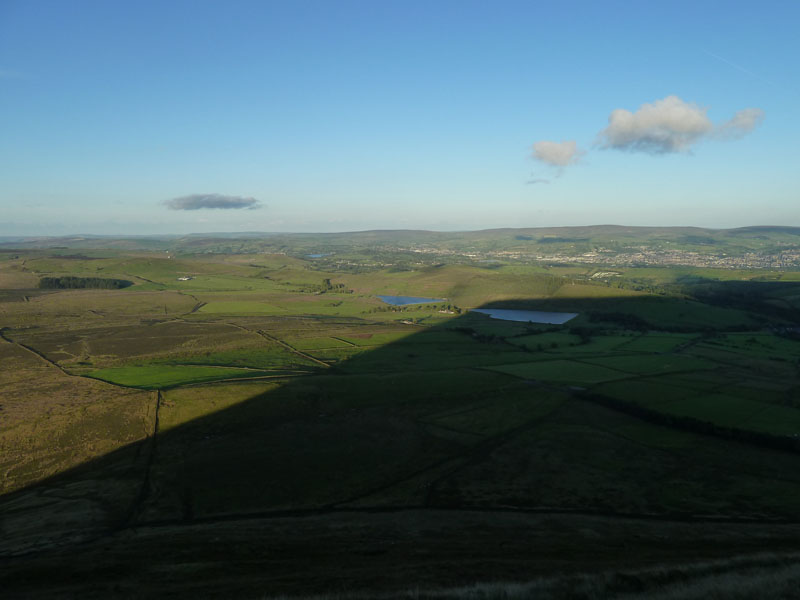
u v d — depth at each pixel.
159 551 42.41
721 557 38.34
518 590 26.16
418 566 35.75
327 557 39.50
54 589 33.19
